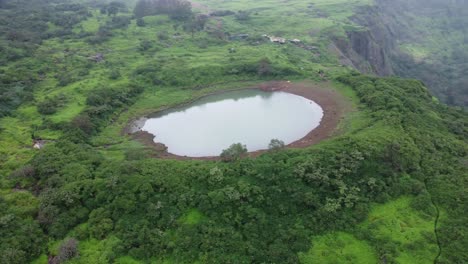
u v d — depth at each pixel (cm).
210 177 6222
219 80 11875
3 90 10012
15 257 5091
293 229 5597
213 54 13662
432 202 6100
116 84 10975
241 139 8388
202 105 10606
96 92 10131
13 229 5519
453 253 5241
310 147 7125
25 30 15112
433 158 6862
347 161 6475
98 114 9338
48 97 9994
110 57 13312
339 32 16150
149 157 7544
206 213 5772
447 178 6450
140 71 11975
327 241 5509
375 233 5591
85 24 17125
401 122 7819
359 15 19975
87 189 6153
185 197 5975
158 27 16875
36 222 5700
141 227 5656
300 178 6191
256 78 11975
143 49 14062
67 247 5281
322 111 9538
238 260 5178
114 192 6084
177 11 18138
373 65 17488
